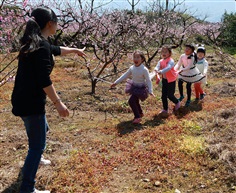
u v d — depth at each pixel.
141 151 4.04
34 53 2.53
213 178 3.36
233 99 6.59
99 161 3.81
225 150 3.78
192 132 4.62
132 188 3.26
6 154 4.04
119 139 4.50
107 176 3.48
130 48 9.20
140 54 4.95
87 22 8.42
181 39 15.34
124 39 7.80
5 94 7.04
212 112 5.55
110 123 5.30
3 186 3.23
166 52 5.42
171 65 5.34
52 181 3.32
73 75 9.26
